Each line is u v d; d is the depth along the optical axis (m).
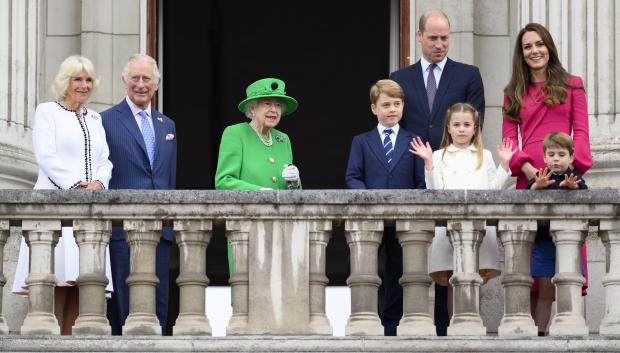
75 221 56.72
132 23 74.62
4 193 56.59
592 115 66.94
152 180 60.56
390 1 76.94
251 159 60.47
